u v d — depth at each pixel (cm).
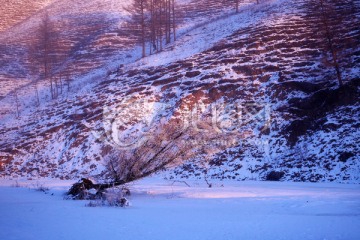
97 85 4412
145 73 4166
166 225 701
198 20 6500
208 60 3881
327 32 2803
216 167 2448
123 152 1541
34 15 9488
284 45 3588
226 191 1553
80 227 674
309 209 939
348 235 580
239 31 4441
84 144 3141
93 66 5656
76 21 7975
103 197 1277
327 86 2759
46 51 5962
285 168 2211
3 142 3669
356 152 2073
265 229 647
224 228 662
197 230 645
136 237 579
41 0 10819
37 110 4366
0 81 5806
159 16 5934
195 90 3253
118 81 4234
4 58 6744
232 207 1025
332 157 2127
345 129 2314
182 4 7788
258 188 1666
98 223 725
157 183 2162
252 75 3278
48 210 952
